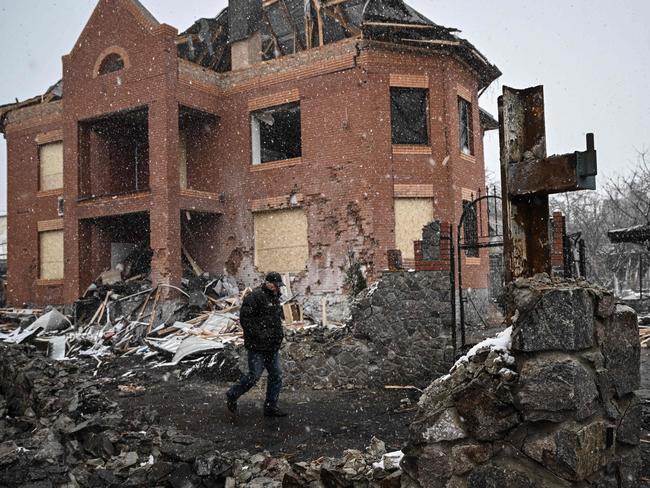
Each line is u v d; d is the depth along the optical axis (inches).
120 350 568.1
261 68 742.5
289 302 639.1
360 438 246.1
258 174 741.9
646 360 441.4
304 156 705.6
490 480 99.7
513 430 99.0
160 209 698.2
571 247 383.9
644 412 255.8
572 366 93.1
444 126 687.1
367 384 369.7
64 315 764.0
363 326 378.0
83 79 773.3
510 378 98.7
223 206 767.1
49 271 907.4
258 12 788.6
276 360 294.7
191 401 348.5
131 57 729.6
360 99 669.3
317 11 741.3
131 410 309.7
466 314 671.8
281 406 322.3
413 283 364.8
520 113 112.2
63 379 352.8
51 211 899.4
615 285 1149.7
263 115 771.4
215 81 767.7
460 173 703.1
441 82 691.4
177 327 601.6
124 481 196.2
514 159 110.3
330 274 679.7
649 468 173.9
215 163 776.3
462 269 681.6
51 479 186.9
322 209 690.2
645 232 552.1
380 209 657.6
